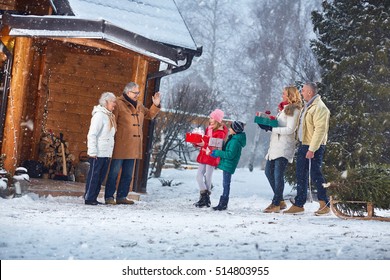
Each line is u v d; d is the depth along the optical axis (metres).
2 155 15.27
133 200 17.31
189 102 34.19
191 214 13.12
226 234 9.75
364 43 23.53
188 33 20.59
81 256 7.42
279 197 14.66
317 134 13.84
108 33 15.99
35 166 19.28
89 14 18.48
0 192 13.97
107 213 12.30
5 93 16.33
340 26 24.55
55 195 15.64
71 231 9.26
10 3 17.98
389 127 22.86
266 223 11.49
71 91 21.12
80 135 21.22
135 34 16.48
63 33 15.83
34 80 20.41
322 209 13.81
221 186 26.08
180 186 25.27
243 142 15.09
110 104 14.76
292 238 9.45
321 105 14.05
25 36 15.73
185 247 8.35
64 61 21.02
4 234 8.62
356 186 13.12
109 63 21.52
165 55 17.25
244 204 17.83
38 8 18.67
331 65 23.72
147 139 20.75
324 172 21.52
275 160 14.71
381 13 23.52
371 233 10.41
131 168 15.52
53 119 20.92
